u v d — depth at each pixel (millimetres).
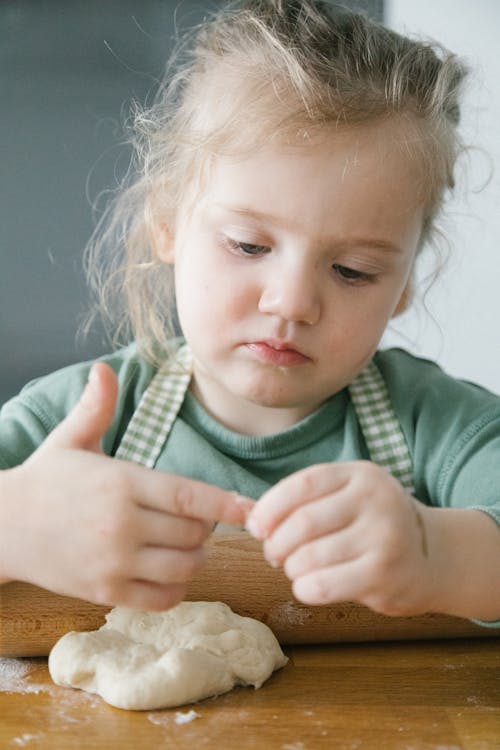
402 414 1050
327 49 938
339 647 786
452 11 1726
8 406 1080
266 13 1002
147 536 655
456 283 1841
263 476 1048
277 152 839
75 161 2068
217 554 761
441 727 647
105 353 2109
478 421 1010
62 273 2111
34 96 2047
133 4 1977
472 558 695
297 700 687
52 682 713
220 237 879
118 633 736
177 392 1066
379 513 622
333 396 1062
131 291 1199
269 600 761
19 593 733
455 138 1043
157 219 1093
